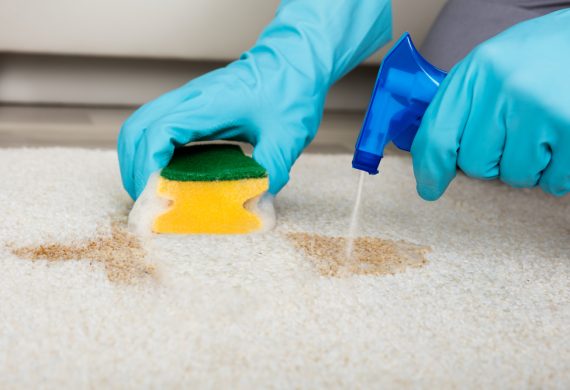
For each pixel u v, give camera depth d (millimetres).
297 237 694
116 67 1223
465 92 637
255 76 755
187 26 1084
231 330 559
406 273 646
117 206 744
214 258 646
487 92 634
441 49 974
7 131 1039
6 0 1040
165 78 1242
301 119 761
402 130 662
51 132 1047
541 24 646
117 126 1099
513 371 541
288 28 798
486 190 868
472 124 641
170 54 1094
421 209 792
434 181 672
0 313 562
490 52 634
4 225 689
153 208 685
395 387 520
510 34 645
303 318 576
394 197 822
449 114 641
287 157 750
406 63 647
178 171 681
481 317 594
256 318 572
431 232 733
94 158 893
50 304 574
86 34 1067
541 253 704
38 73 1201
